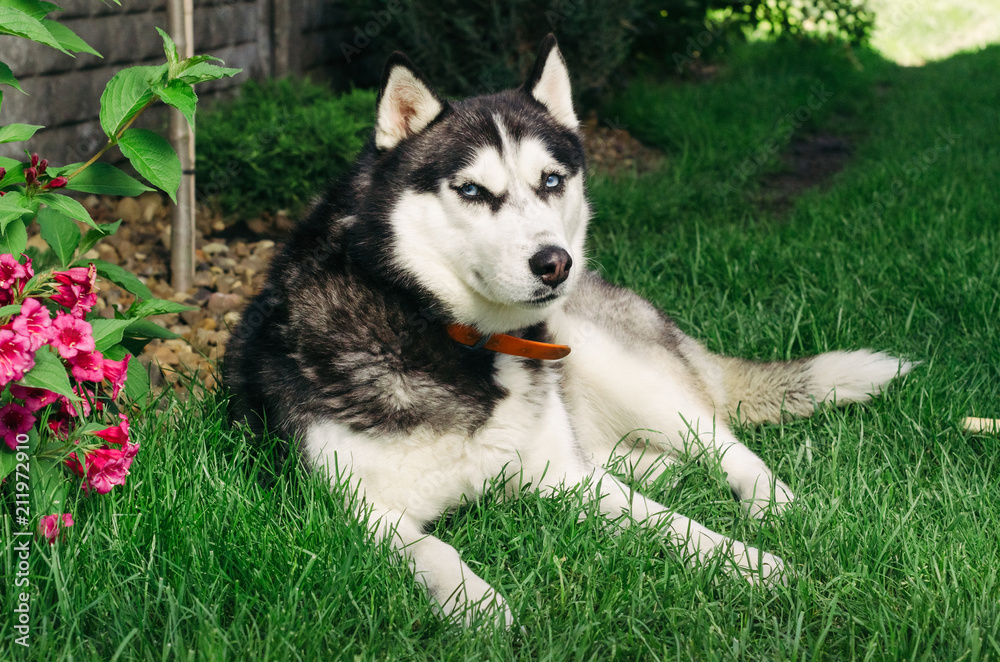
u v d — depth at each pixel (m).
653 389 3.18
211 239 5.21
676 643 2.03
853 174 6.76
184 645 1.94
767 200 6.48
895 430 3.13
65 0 5.05
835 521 2.52
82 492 2.39
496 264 2.45
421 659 2.00
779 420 3.38
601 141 7.54
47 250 4.20
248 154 5.13
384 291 2.58
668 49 8.68
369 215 2.59
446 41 6.69
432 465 2.51
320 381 2.50
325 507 2.39
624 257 4.89
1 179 2.35
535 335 2.85
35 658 1.90
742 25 9.55
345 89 7.67
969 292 4.14
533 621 2.15
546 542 2.37
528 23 6.71
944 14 15.63
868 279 4.51
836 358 3.37
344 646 2.02
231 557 2.23
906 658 2.02
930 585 2.27
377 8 6.91
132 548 2.22
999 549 2.40
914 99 9.31
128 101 2.35
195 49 5.96
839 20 9.91
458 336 2.65
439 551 2.32
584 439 3.22
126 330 2.61
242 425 2.81
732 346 3.97
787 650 2.05
